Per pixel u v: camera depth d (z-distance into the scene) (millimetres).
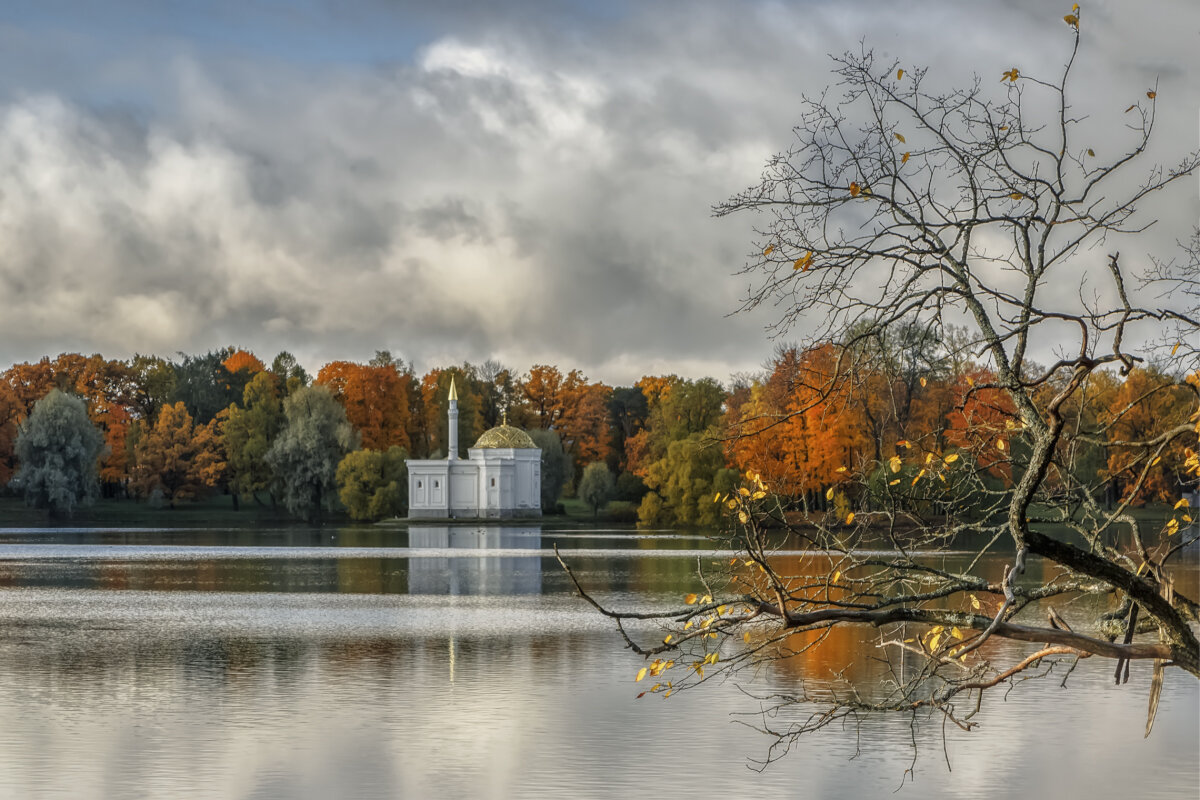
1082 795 28047
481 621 59125
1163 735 33156
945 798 27750
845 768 30359
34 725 34969
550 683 41188
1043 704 37250
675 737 33344
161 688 40625
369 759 31250
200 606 66875
